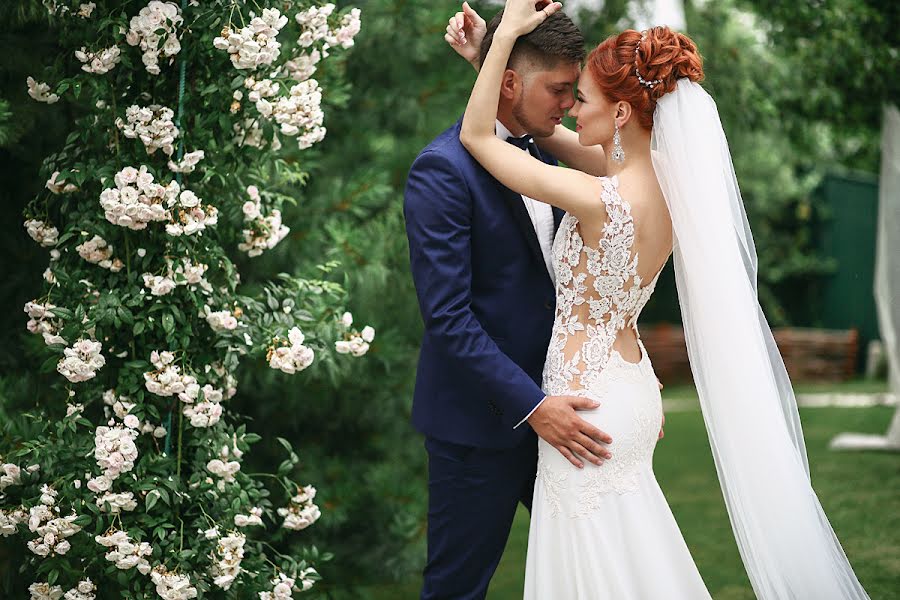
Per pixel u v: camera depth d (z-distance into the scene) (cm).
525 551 463
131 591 246
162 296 249
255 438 262
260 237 275
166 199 244
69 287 249
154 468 248
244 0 250
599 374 236
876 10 601
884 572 384
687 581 235
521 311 250
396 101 400
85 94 268
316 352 303
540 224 253
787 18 609
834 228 1383
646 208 234
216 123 259
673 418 906
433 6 401
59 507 249
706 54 588
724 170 238
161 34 244
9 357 313
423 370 265
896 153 606
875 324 1324
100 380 263
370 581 382
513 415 235
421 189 245
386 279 368
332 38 262
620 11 556
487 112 239
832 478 562
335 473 379
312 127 271
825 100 635
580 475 234
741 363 229
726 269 229
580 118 242
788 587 228
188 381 247
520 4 240
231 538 249
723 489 237
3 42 285
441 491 257
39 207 273
